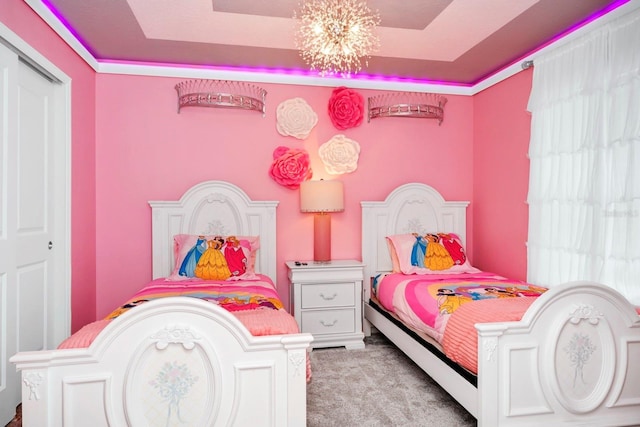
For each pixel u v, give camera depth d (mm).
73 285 2963
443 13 2619
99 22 2740
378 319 3551
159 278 3311
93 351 1536
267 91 3715
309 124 3764
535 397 1896
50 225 2744
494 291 2637
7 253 2180
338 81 3824
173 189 3557
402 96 3979
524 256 3395
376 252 3857
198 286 2805
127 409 1540
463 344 2047
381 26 2805
